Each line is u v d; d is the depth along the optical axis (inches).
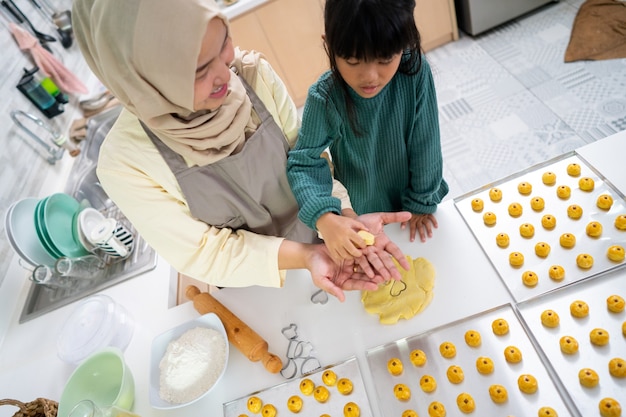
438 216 33.4
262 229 35.1
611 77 73.6
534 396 23.0
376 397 25.5
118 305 35.7
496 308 26.7
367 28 22.1
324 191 30.4
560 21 88.4
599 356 23.1
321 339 29.4
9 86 57.1
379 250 28.0
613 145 31.5
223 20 22.3
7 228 39.0
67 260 39.9
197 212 30.3
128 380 29.3
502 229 30.5
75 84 70.9
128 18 20.6
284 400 26.9
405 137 33.8
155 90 23.2
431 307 28.6
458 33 97.1
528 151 69.9
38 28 71.4
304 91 95.7
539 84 78.7
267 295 33.0
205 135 25.9
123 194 27.9
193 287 35.0
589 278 25.9
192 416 27.8
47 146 58.8
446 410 23.8
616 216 27.9
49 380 34.0
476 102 81.3
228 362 29.9
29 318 40.8
